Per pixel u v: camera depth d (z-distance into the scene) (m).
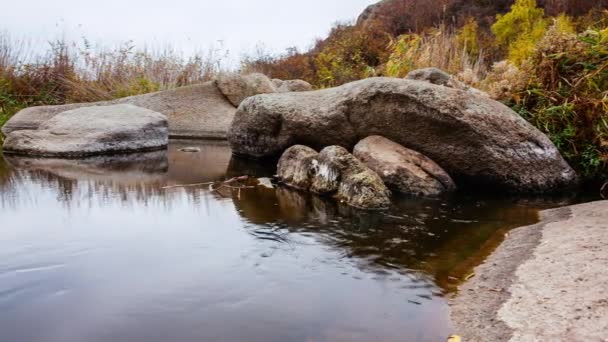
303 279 1.92
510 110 3.82
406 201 3.40
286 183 4.11
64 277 1.90
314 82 12.06
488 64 8.89
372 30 12.66
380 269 2.04
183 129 8.67
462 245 2.36
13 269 1.98
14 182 4.07
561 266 1.80
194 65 11.35
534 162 3.62
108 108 6.75
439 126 3.76
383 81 4.09
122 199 3.45
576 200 3.40
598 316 1.39
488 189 3.81
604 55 4.22
